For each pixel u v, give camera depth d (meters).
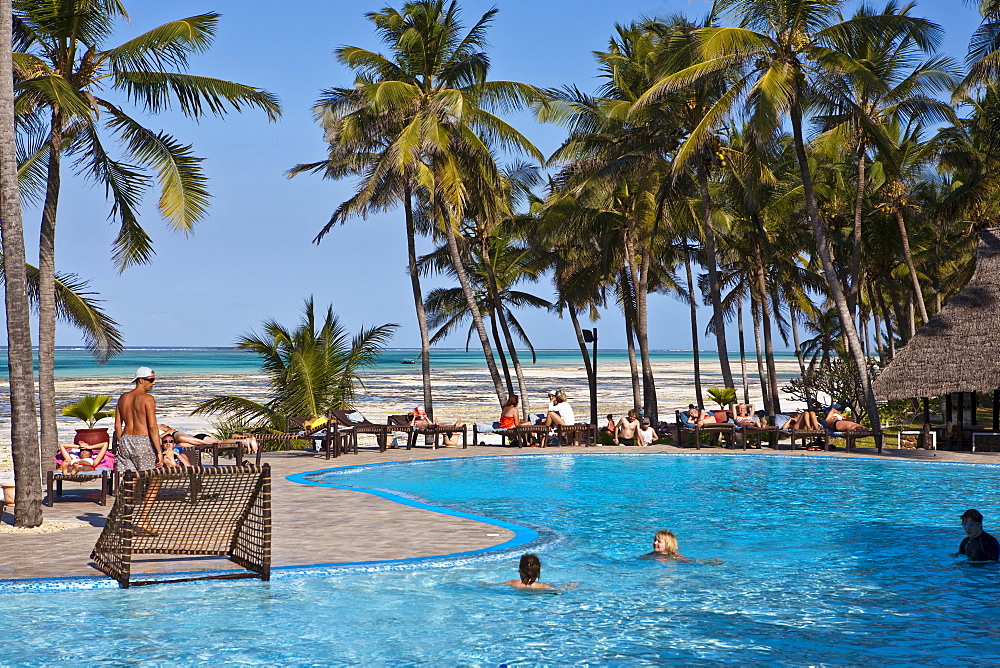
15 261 9.86
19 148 15.15
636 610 7.41
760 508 12.95
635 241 31.41
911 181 33.38
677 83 22.44
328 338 24.47
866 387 21.94
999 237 24.64
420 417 22.03
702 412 21.70
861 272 39.06
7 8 9.77
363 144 27.34
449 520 10.98
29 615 6.98
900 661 6.17
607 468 17.97
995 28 22.42
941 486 15.38
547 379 97.44
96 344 18.69
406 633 6.73
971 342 21.61
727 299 44.09
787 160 33.88
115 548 7.96
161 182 15.27
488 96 27.09
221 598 7.52
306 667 5.98
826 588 8.16
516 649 6.41
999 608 7.50
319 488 14.04
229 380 89.75
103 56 14.74
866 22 22.09
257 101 15.63
